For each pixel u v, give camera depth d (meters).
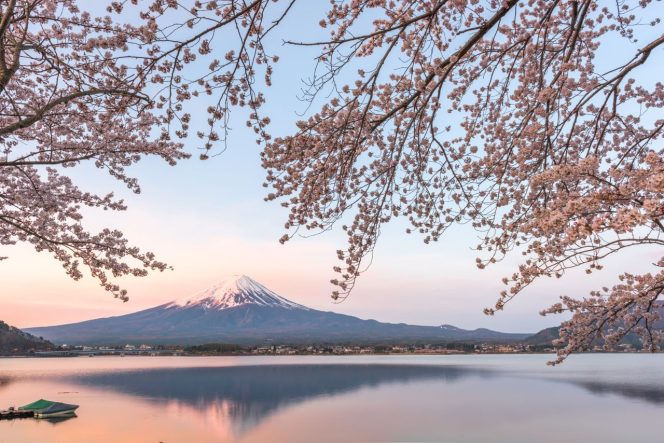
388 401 57.09
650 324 6.66
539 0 7.74
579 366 126.31
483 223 7.32
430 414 46.94
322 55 5.79
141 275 9.60
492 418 43.81
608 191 3.49
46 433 38.50
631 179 3.48
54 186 10.67
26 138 9.52
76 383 83.56
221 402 60.00
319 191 6.83
